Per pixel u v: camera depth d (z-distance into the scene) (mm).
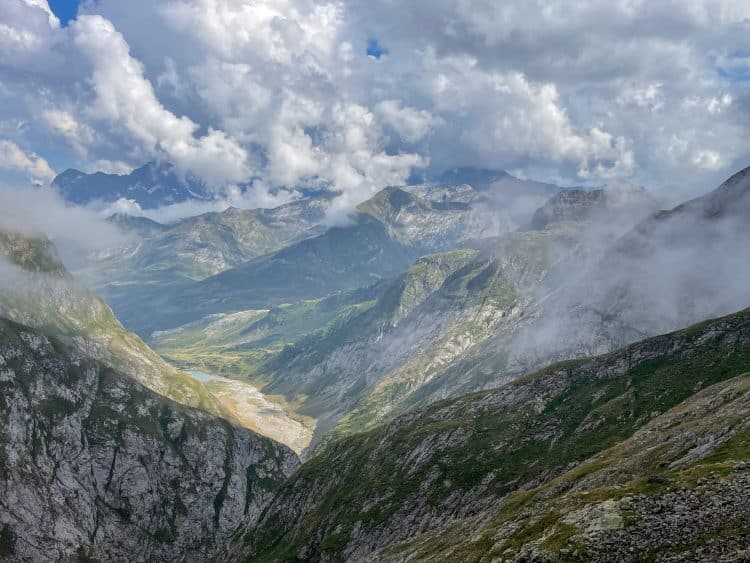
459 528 152000
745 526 63000
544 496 127375
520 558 78125
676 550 63656
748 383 131625
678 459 106375
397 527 197000
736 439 95625
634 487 81562
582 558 69500
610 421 195625
